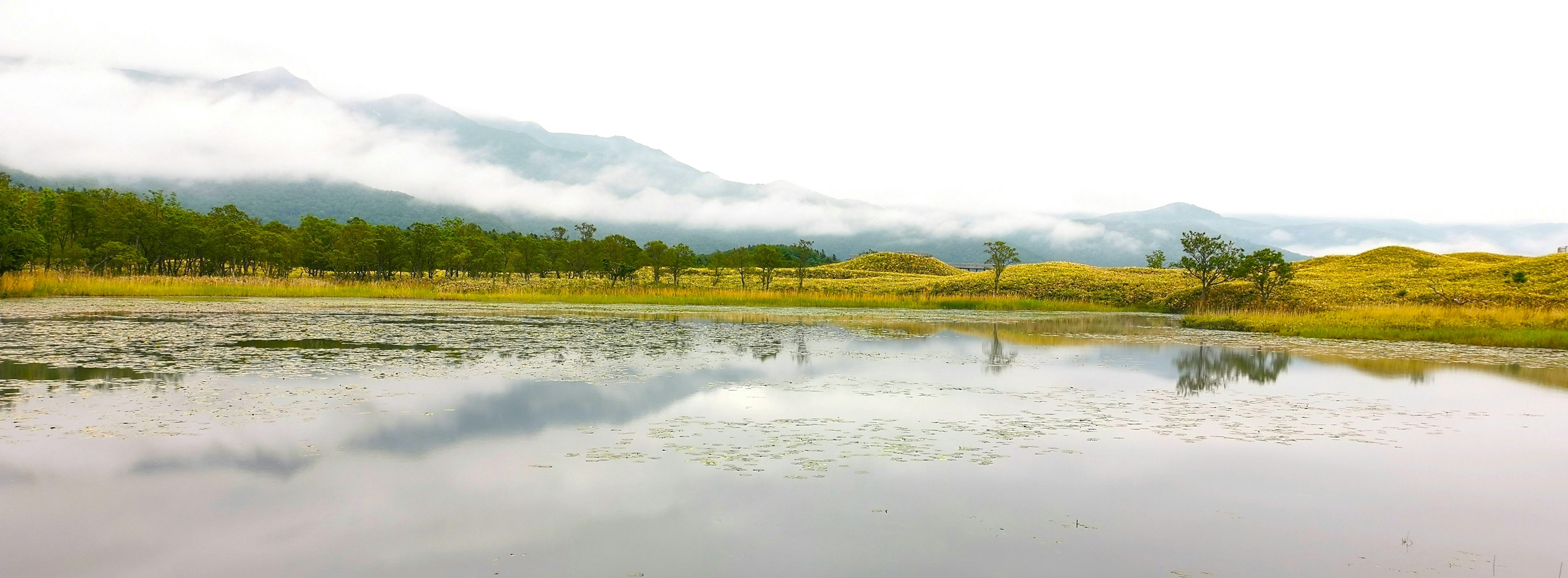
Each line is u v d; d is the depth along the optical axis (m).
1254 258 63.12
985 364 24.39
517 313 46.81
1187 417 15.97
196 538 8.75
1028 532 9.28
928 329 39.50
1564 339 32.06
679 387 18.58
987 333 37.75
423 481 10.88
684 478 11.12
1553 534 9.47
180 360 21.86
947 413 15.99
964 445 13.23
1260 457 12.75
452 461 11.84
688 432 13.92
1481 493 11.01
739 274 104.56
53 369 19.84
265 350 24.45
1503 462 12.64
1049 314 61.94
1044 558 8.55
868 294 74.62
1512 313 42.50
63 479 10.70
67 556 8.27
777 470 11.58
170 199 91.38
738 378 20.33
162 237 82.19
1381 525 9.70
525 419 14.80
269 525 9.18
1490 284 67.56
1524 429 15.13
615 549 8.62
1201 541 9.11
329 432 13.47
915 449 12.93
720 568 8.16
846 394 18.02
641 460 12.02
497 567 8.13
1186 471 11.86
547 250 110.25
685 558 8.41
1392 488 11.16
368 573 7.95
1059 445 13.30
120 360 21.52
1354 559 8.63
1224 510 10.18
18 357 21.86
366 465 11.54
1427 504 10.51
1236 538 9.22
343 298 62.22
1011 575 8.09
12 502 9.80
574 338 30.59
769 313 54.34
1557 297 60.84
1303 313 59.34
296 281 74.31
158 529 9.00
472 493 10.41
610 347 27.50
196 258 91.50
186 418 14.21
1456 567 8.46
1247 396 18.73
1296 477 11.63
